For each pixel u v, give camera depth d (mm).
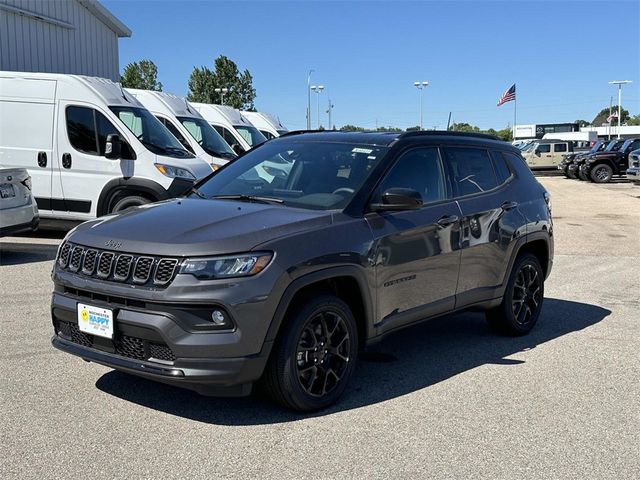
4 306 7070
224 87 71500
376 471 3701
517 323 6445
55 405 4496
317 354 4441
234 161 5895
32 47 19656
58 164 11008
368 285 4691
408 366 5547
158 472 3627
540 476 3697
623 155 31188
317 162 5324
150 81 76688
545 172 40156
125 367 4082
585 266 10438
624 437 4223
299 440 4059
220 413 4430
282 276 4113
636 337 6531
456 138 6008
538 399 4836
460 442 4094
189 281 3939
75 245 4441
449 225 5438
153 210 4789
